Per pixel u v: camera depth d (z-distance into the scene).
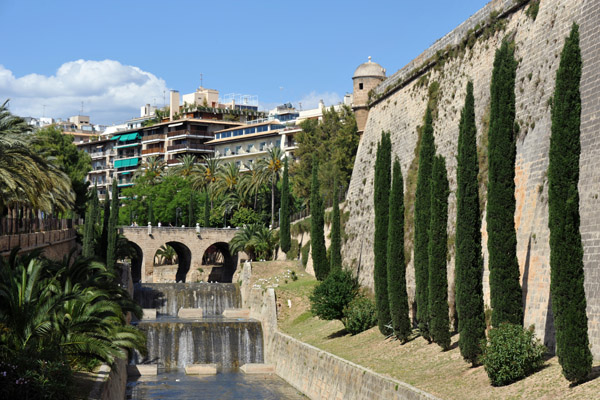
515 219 44.94
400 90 74.00
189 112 183.50
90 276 55.50
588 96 39.59
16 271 38.53
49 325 36.25
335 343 57.62
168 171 158.12
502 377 34.88
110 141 196.50
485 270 47.09
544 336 38.59
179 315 88.50
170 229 116.31
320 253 79.75
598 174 37.44
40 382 30.59
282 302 76.25
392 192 51.88
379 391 41.22
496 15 54.97
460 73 60.19
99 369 42.25
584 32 41.66
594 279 35.91
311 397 54.84
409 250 60.91
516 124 39.78
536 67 47.25
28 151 53.06
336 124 123.00
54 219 80.56
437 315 45.12
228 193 133.75
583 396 30.00
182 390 59.66
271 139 155.75
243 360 73.81
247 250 111.75
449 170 58.28
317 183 81.38
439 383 38.22
